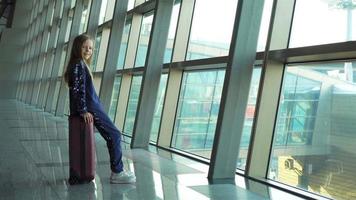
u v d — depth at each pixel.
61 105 13.07
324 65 3.76
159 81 6.58
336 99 3.61
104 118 3.91
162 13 6.54
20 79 24.97
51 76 15.52
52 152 5.63
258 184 4.00
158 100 6.90
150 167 4.77
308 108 3.87
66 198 3.33
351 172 3.41
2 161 4.82
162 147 6.48
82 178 3.83
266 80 4.11
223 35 5.39
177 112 6.50
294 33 4.11
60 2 17.61
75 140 3.84
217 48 5.52
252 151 4.18
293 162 3.96
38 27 21.55
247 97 4.33
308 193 3.69
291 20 4.14
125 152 5.93
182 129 6.30
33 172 4.30
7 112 13.53
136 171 4.54
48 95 15.48
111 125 3.93
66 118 12.41
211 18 5.84
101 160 5.26
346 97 3.51
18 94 24.97
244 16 4.27
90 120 3.84
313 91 3.84
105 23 10.36
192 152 5.89
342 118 3.53
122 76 8.73
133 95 8.56
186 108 6.27
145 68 6.49
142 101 6.51
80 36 3.89
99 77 10.46
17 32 25.05
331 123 3.63
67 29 15.52
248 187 3.88
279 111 4.18
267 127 4.18
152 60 6.52
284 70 4.15
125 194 3.53
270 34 4.09
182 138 6.26
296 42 4.07
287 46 4.14
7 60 24.81
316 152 3.74
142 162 5.11
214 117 5.49
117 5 8.48
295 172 3.93
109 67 8.45
